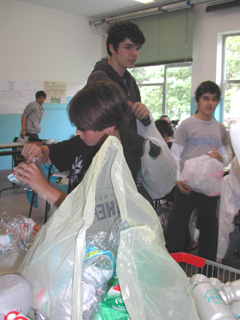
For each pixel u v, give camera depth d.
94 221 0.68
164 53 6.51
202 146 2.13
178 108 6.68
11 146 4.01
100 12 6.93
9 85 6.14
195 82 6.25
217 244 2.08
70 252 0.58
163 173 1.30
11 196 4.58
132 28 1.41
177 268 0.68
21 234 1.01
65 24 6.91
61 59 6.94
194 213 2.50
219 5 5.61
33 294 0.59
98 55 7.63
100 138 0.93
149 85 7.09
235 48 5.84
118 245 0.67
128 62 1.49
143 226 0.64
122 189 0.63
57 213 0.64
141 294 0.60
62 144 1.24
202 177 1.98
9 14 6.00
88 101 0.87
